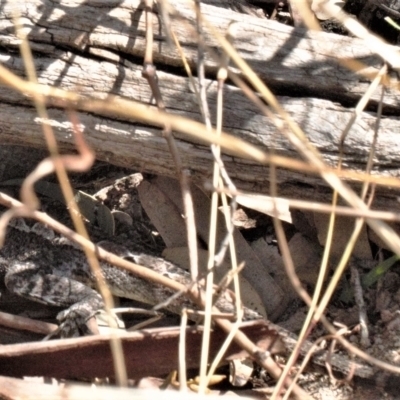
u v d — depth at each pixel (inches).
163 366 179.6
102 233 270.2
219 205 233.1
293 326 218.7
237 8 241.0
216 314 164.6
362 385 189.2
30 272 271.4
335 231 222.1
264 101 199.8
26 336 220.4
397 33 246.4
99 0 207.0
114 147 211.6
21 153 276.5
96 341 172.2
